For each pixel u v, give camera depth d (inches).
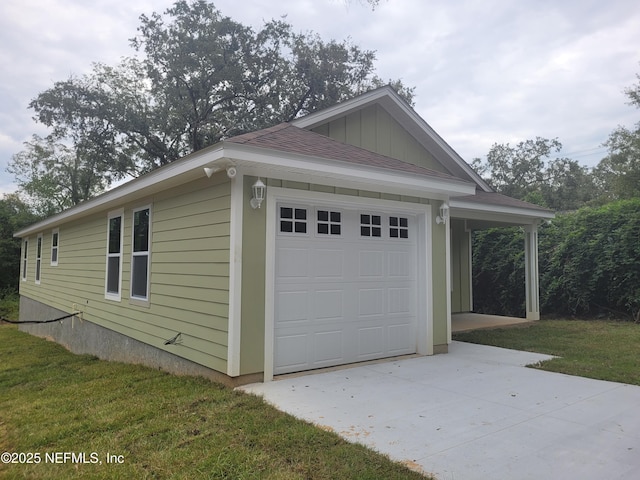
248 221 200.8
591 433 143.1
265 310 205.5
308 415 159.6
